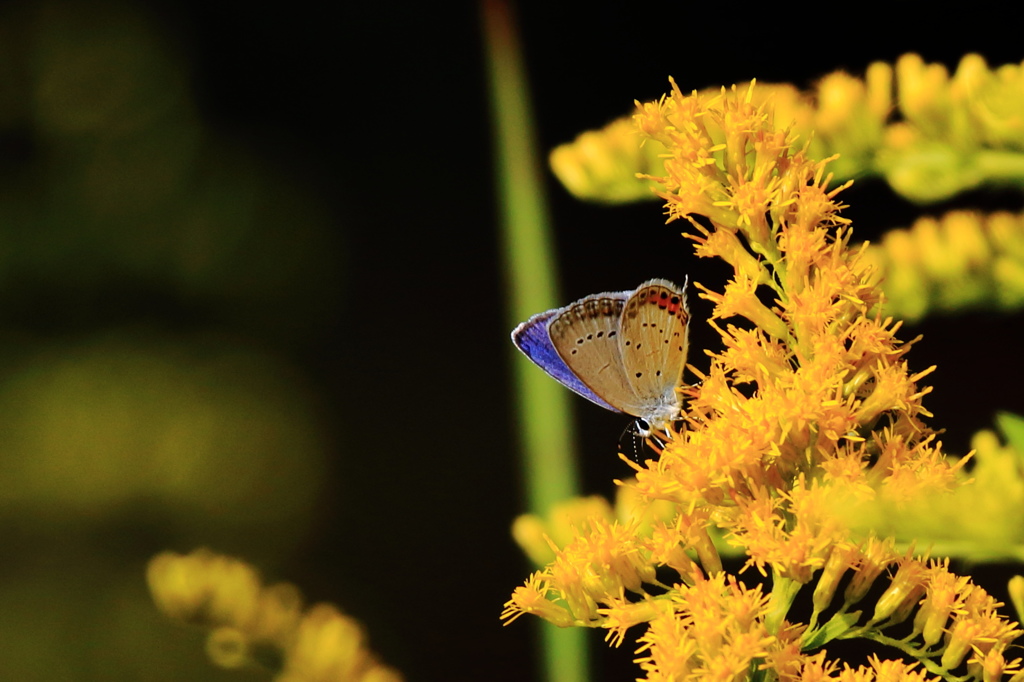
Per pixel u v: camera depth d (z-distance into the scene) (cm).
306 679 53
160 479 96
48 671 82
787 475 50
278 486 100
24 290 106
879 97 52
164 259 112
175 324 110
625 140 53
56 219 109
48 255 108
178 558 53
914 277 52
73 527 92
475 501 108
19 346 102
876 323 50
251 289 116
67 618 84
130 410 98
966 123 52
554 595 51
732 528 50
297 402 108
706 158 50
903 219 80
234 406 103
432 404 115
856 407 50
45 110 115
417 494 108
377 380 117
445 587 100
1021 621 50
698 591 50
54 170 112
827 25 112
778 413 50
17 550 90
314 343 118
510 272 53
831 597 50
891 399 50
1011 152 52
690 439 50
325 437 109
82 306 107
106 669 80
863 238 79
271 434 103
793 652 50
